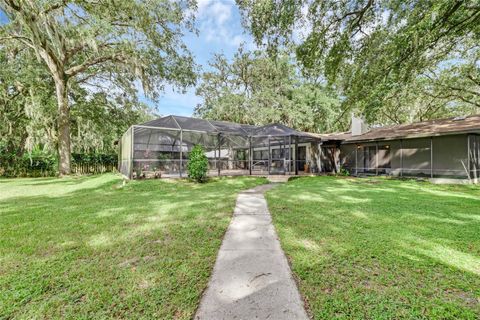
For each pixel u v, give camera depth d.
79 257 2.81
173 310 1.87
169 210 5.18
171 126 11.41
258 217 4.61
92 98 16.91
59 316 1.81
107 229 3.85
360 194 7.25
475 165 10.90
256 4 7.50
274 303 1.95
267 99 21.44
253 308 1.88
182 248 3.08
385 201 6.05
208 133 12.14
